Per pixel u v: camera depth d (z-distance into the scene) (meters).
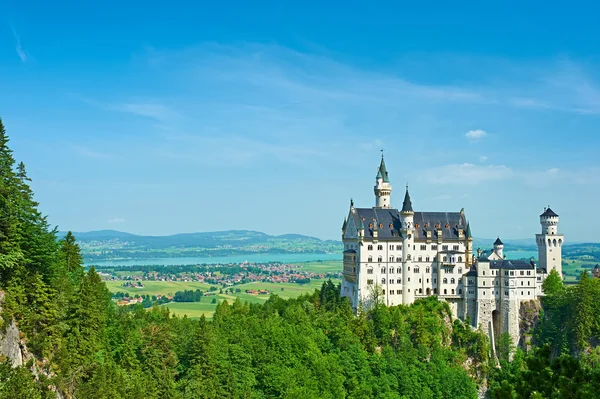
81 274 177.25
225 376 163.00
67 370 124.38
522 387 61.97
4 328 112.38
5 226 121.75
